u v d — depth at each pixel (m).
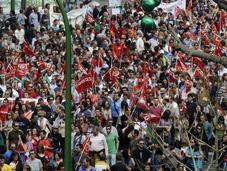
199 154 53.41
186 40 87.31
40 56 79.75
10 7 105.25
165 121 63.12
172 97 67.56
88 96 66.12
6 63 76.94
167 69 77.75
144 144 58.12
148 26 33.75
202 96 64.69
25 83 70.81
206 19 97.69
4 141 59.72
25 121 62.25
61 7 39.44
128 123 62.44
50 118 63.12
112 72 73.31
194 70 75.81
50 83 72.38
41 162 57.06
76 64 75.75
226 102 64.38
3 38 85.94
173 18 94.88
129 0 99.19
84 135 58.91
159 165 54.50
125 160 60.50
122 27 88.94
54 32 87.19
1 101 65.50
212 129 57.22
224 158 50.62
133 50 84.94
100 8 107.69
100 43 85.94
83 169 55.94
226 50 81.06
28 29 90.19
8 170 55.53
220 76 69.50
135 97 67.44
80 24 97.00
